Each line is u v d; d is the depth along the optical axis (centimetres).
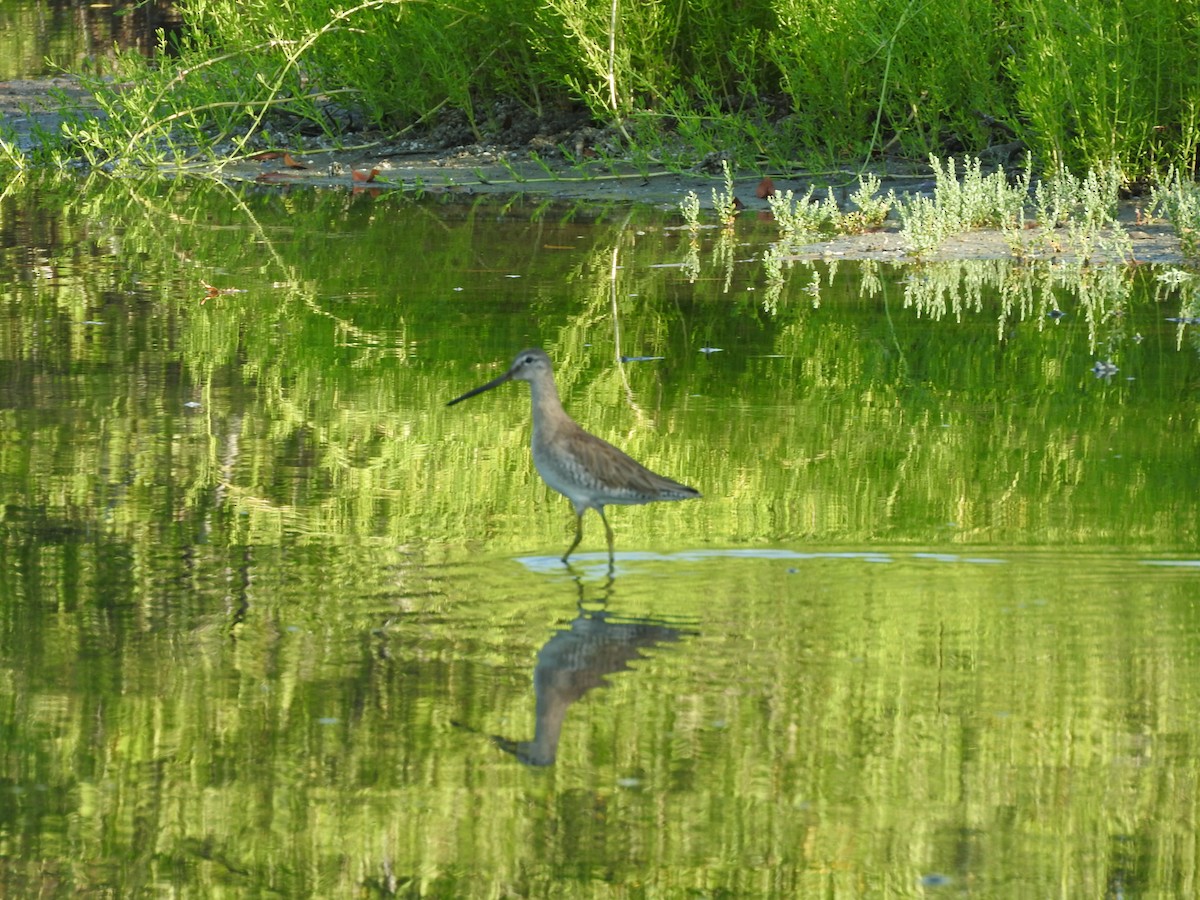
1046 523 1064
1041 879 655
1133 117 2141
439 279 1917
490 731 780
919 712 795
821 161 2416
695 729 782
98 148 2923
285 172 2727
